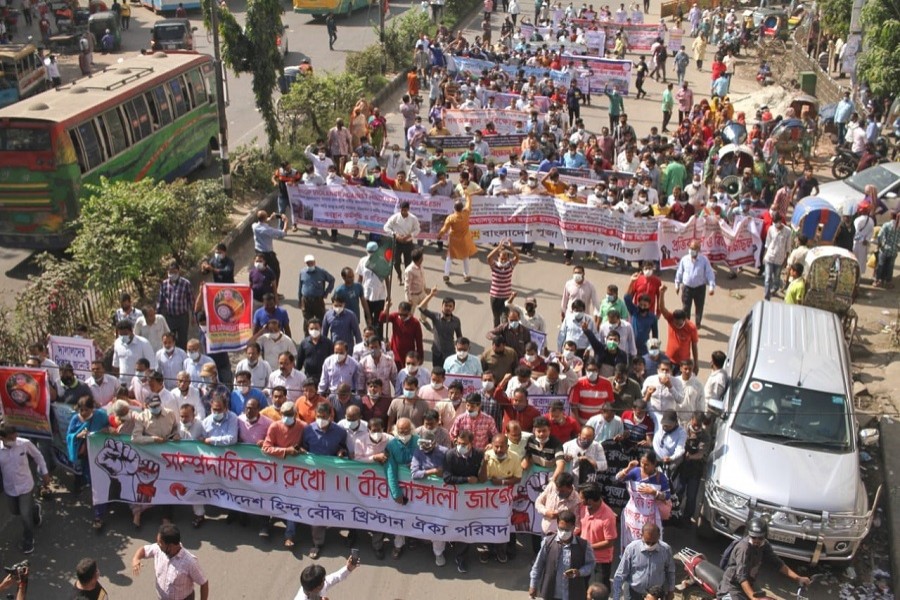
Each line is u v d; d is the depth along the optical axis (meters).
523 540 11.88
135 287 17.78
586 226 20.50
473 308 18.27
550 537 9.58
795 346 13.20
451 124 28.72
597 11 54.84
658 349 13.42
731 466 11.63
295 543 11.65
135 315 13.77
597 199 20.36
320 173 21.66
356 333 14.05
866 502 11.44
